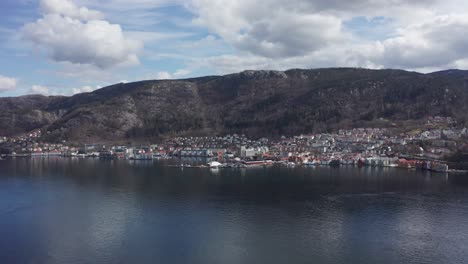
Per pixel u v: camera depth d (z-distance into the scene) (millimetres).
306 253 130000
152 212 177500
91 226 156750
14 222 161875
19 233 148375
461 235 146375
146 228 154500
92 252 130500
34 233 148375
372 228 154250
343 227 155500
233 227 155750
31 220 164750
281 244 137750
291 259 125375
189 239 142500
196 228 154500
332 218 167625
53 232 149500
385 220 164500
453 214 173000
